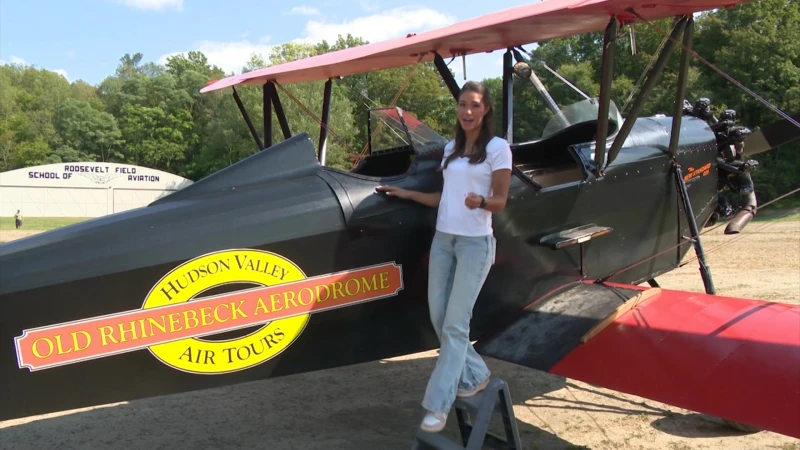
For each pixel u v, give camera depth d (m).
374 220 3.14
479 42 4.22
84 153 58.53
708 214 5.10
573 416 4.07
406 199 3.22
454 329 2.64
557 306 3.61
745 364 2.73
